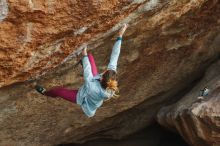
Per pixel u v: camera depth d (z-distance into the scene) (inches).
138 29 426.3
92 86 331.6
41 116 477.4
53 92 349.4
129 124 576.7
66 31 370.9
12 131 479.8
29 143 511.5
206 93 501.7
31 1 340.8
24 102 441.1
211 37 506.3
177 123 517.0
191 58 520.1
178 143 606.9
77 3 356.5
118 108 533.3
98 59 437.4
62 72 420.2
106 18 380.8
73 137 551.5
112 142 595.2
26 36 357.7
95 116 526.6
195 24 467.8
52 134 519.5
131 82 505.4
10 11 339.0
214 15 468.1
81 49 400.5
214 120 469.7
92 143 587.2
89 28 382.3
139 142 602.9
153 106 569.6
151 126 602.9
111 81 326.6
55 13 354.6
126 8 382.0
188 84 562.6
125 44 445.1
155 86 533.0
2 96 416.5
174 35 468.4
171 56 498.9
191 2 424.8
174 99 574.6
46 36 364.5
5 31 348.8
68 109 486.0
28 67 384.8
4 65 370.3
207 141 487.2
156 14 415.2
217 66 543.8
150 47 466.9
